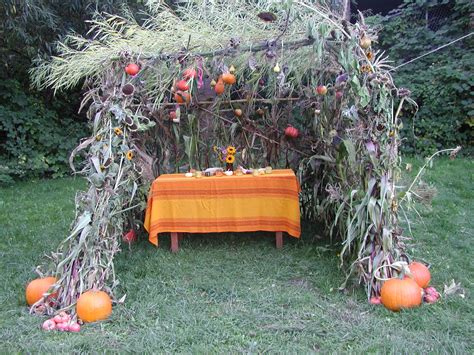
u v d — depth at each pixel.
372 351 2.26
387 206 2.73
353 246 3.06
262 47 3.03
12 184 6.72
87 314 2.60
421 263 3.11
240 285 3.06
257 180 3.60
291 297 2.83
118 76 3.11
